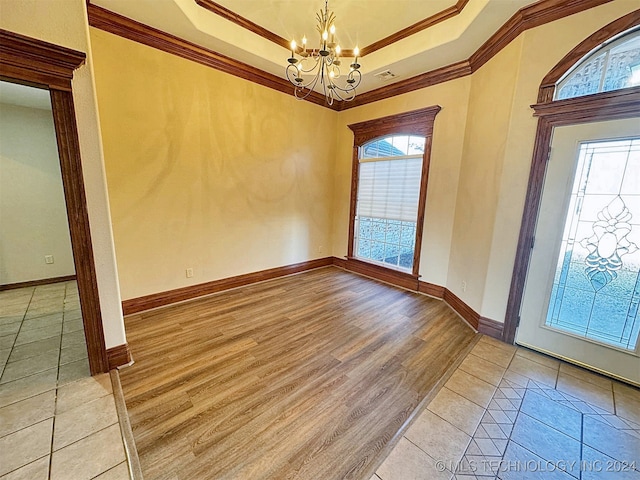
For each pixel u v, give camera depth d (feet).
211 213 11.29
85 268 6.06
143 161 9.32
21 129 11.73
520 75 7.72
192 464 4.54
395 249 14.02
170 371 6.84
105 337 6.59
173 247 10.44
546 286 7.72
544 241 7.66
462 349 8.14
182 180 10.29
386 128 13.35
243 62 10.96
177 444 4.88
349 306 11.09
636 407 5.98
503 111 8.35
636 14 5.99
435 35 9.33
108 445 4.79
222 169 11.33
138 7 7.79
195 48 9.73
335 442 5.03
